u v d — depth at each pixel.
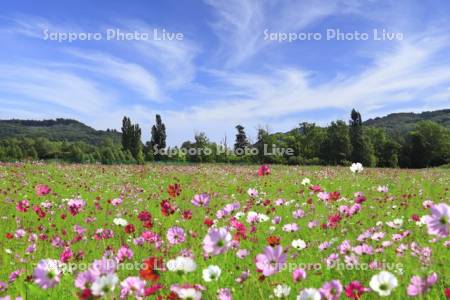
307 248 5.41
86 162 34.78
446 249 4.89
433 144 81.19
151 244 5.61
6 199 10.88
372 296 3.44
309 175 19.80
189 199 11.03
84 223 8.29
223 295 3.46
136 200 11.38
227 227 6.32
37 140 100.62
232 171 22.80
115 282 2.44
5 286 4.10
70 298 3.83
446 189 12.13
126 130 78.44
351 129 73.12
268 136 62.44
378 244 5.08
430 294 3.45
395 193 11.87
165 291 3.73
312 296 2.52
